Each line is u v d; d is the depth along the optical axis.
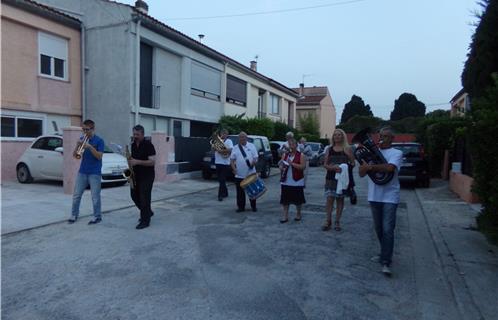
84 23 15.08
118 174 11.49
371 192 5.14
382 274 5.04
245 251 5.81
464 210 9.09
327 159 7.18
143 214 7.15
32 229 6.86
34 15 13.26
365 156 5.02
